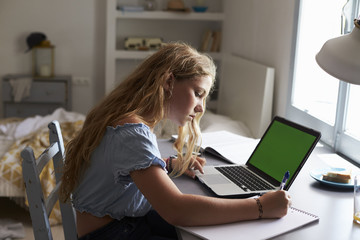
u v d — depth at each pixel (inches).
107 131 51.8
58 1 185.6
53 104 184.9
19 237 107.0
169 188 47.8
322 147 87.0
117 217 54.0
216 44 178.4
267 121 119.5
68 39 188.9
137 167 48.1
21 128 133.0
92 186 53.7
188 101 53.2
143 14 173.5
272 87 118.2
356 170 71.0
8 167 109.5
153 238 56.0
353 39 49.6
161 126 56.3
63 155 62.9
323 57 50.9
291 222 49.6
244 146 77.1
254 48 137.6
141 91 53.3
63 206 60.3
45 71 185.3
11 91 178.9
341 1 88.0
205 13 174.2
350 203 57.3
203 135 83.1
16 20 185.3
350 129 82.5
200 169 63.9
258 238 45.8
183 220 47.3
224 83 157.3
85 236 53.9
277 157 63.3
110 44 174.9
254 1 138.4
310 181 65.1
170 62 53.4
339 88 84.2
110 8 171.9
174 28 189.3
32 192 50.4
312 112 98.4
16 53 187.5
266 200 50.2
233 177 62.8
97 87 193.2
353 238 47.4
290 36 111.1
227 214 48.3
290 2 111.3
